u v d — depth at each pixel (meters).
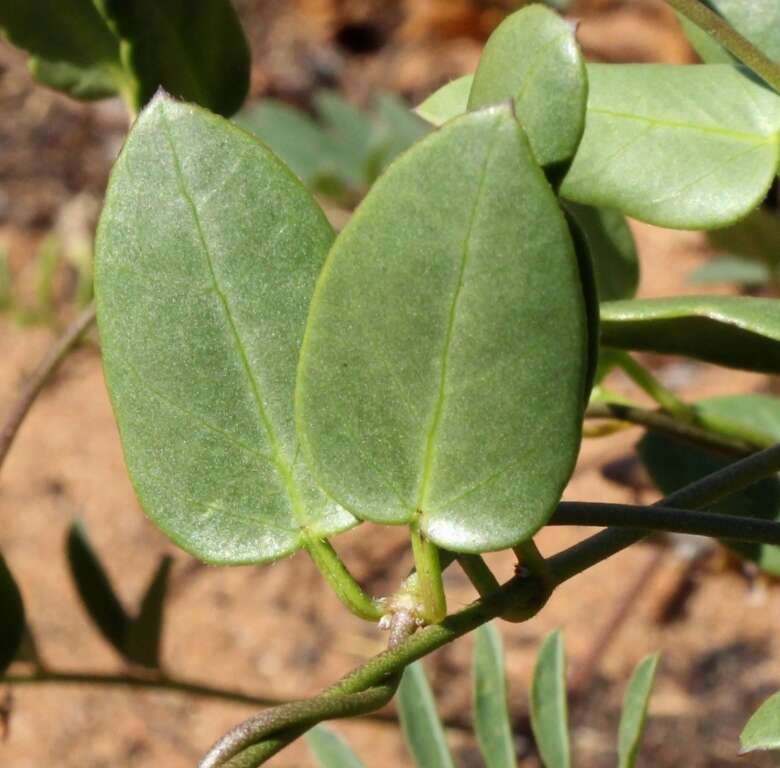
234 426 0.25
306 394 0.23
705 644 0.72
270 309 0.25
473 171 0.22
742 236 0.52
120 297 0.25
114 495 0.88
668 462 0.38
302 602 0.81
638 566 0.75
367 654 0.78
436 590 0.23
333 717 0.23
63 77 0.33
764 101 0.28
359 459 0.23
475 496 0.23
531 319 0.22
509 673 0.72
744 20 0.30
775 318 0.27
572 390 0.22
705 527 0.24
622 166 0.29
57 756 0.76
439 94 0.30
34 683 0.41
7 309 0.81
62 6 0.33
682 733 0.68
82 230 1.01
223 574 0.83
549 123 0.23
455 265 0.22
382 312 0.23
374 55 1.16
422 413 0.23
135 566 0.84
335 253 0.23
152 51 0.31
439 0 1.16
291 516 0.25
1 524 0.87
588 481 0.72
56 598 0.83
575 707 0.70
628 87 0.29
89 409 0.93
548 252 0.22
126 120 1.10
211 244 0.25
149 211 0.25
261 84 1.13
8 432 0.38
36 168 1.07
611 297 0.36
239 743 0.23
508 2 1.14
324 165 0.72
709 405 0.38
